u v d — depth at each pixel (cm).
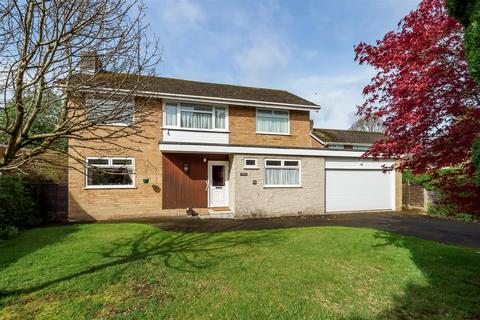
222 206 1361
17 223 902
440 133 457
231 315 363
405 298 420
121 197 1192
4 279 467
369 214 1395
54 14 353
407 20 475
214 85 1595
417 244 723
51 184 1130
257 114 1432
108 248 664
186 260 579
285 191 1347
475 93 414
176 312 368
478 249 715
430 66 434
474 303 407
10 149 354
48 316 356
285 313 370
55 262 555
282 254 628
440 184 498
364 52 526
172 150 1202
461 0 306
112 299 404
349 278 492
